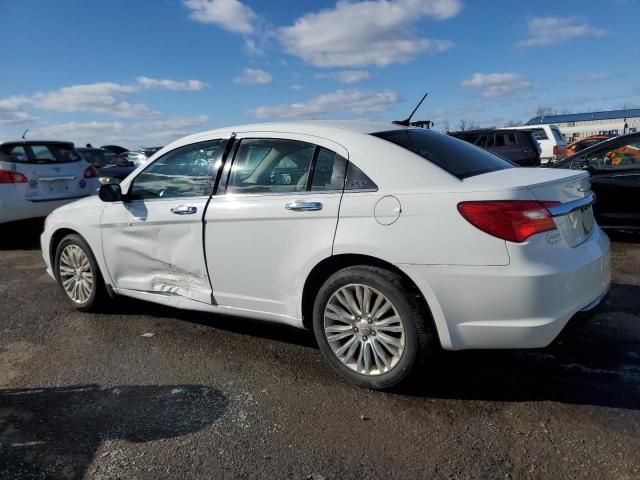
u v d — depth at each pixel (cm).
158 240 417
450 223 292
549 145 1823
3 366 384
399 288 307
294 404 317
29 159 803
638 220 699
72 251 492
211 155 396
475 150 385
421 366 312
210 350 400
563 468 249
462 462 256
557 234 296
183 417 307
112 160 1969
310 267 336
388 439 278
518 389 325
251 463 262
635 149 697
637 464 250
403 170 317
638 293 497
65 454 274
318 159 345
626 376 336
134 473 257
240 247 367
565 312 290
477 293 288
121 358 391
